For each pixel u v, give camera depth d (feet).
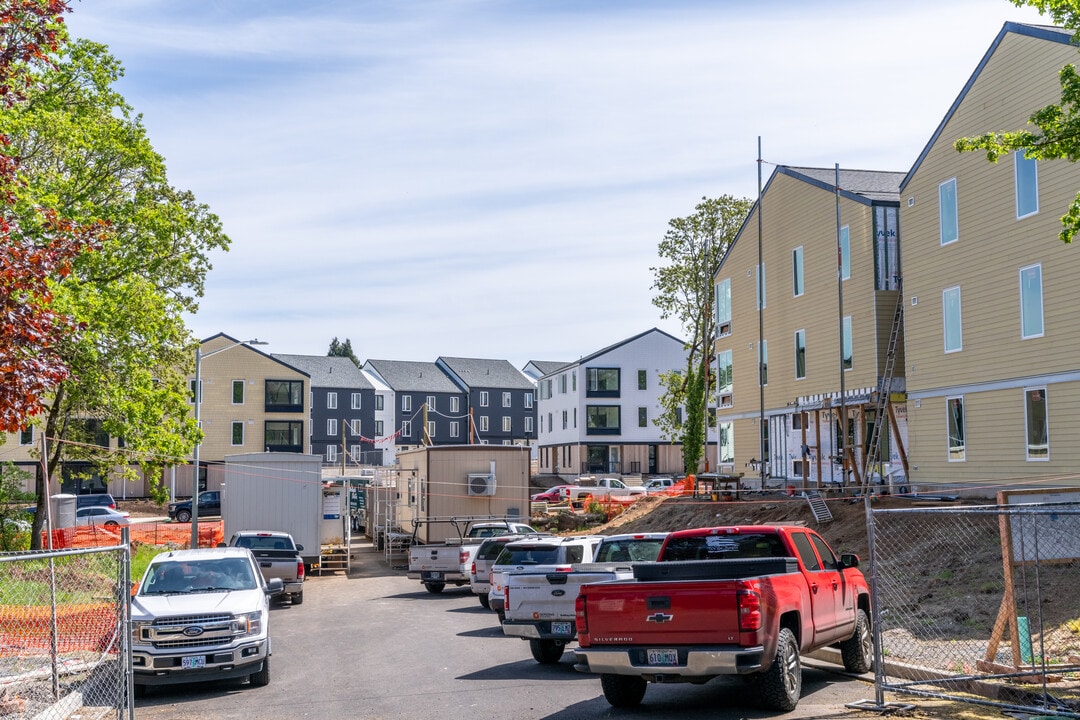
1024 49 82.94
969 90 90.22
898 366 104.88
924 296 97.19
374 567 115.65
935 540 74.95
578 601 33.76
